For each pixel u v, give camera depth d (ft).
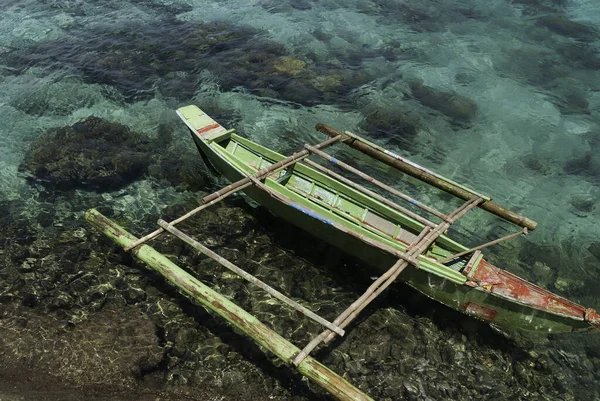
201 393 25.94
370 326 29.66
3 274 31.42
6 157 42.11
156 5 69.82
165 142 45.09
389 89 54.80
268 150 37.37
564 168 45.62
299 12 69.82
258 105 50.88
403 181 43.32
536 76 58.80
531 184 43.65
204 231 35.55
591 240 38.11
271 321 29.40
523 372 28.04
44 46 58.75
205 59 57.57
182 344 27.94
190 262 32.99
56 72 53.88
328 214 32.60
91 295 30.27
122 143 43.93
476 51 63.10
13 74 53.57
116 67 55.42
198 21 66.08
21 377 25.89
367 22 68.39
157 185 40.09
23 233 34.81
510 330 30.07
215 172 41.01
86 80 52.95
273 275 32.32
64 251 33.40
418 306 31.12
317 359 27.63
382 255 30.55
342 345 28.50
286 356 23.20
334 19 68.54
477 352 28.78
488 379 27.48
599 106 54.29
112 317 28.81
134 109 49.37
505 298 27.20
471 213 40.34
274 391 26.22
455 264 30.68
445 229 30.71
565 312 26.63
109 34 61.82
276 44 61.16
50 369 26.21
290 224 36.55
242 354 27.71
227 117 48.91
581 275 34.94
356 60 59.77
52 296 30.09
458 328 29.91
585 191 43.16
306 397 26.03
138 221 36.55
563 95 55.72
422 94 54.39
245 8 70.23
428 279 29.07
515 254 36.37
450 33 66.95
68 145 42.60
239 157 38.86
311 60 59.00
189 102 50.60
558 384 27.66
